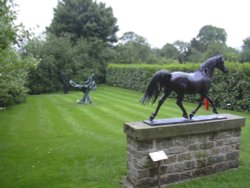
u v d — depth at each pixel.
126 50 28.64
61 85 20.64
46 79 19.62
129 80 20.23
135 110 10.82
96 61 24.94
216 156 4.55
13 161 5.21
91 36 26.78
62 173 4.64
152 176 4.01
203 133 4.36
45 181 4.34
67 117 9.63
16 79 10.30
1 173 4.66
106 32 27.81
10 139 6.77
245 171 4.64
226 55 22.17
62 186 4.16
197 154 4.35
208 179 4.34
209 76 4.54
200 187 4.05
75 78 21.30
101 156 5.47
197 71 4.51
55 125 8.35
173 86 4.18
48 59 19.67
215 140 4.50
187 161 4.27
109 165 4.99
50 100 14.67
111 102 13.33
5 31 4.92
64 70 20.81
